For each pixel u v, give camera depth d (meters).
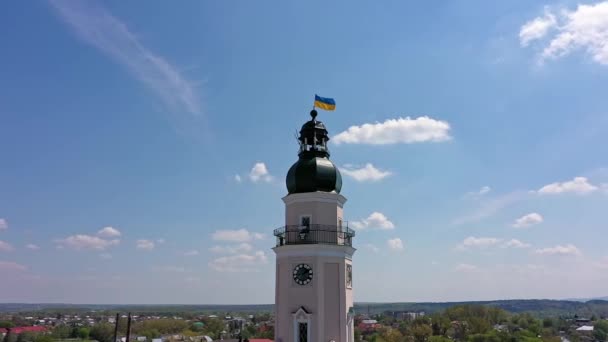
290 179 53.38
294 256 50.22
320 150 54.50
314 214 50.88
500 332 183.25
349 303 51.53
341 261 50.72
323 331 48.25
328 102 55.81
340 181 54.00
